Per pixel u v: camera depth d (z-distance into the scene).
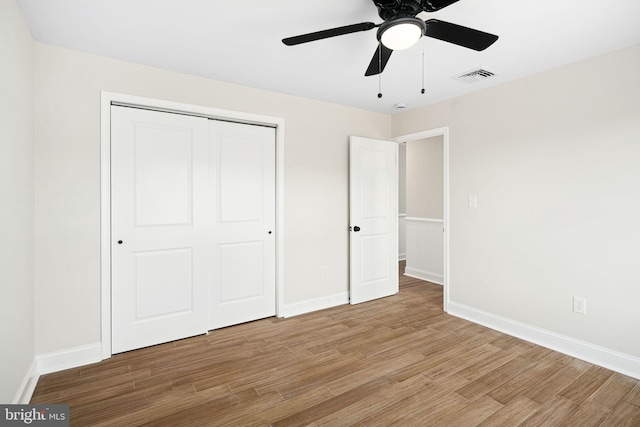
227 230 3.09
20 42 1.87
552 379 2.18
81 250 2.37
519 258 2.85
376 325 3.13
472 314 3.23
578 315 2.48
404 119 3.97
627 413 1.83
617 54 2.27
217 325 3.04
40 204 2.22
